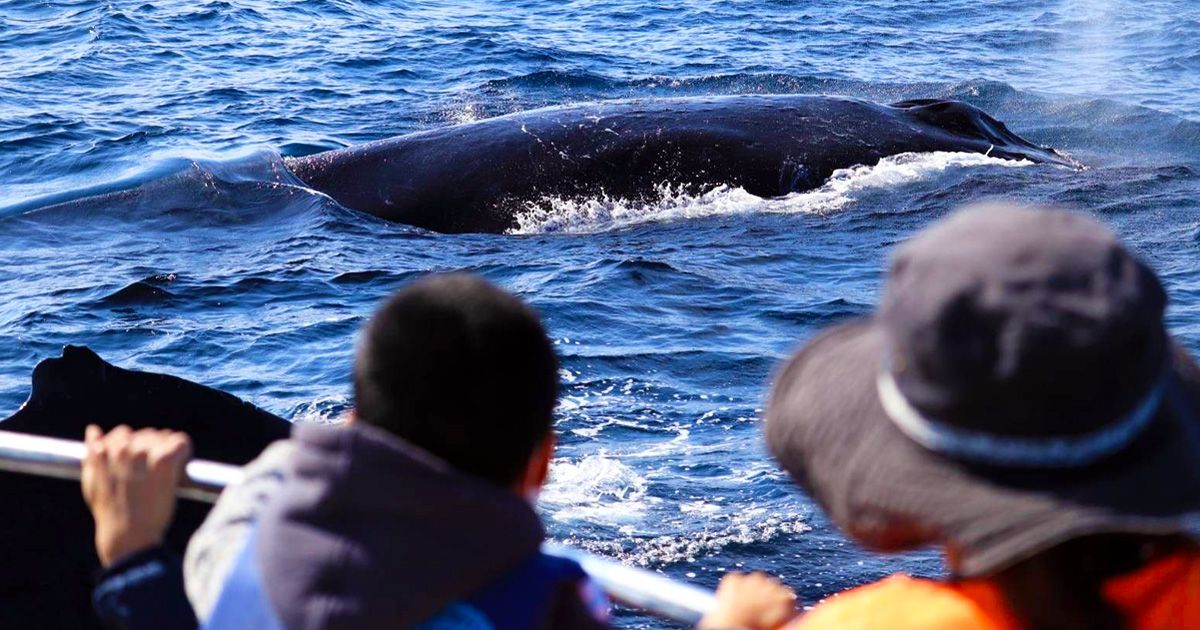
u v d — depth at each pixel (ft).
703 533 64.80
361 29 252.21
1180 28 266.77
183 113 186.91
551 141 137.18
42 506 46.44
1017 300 18.43
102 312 100.73
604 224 130.00
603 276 107.96
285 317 99.60
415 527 22.06
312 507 22.24
